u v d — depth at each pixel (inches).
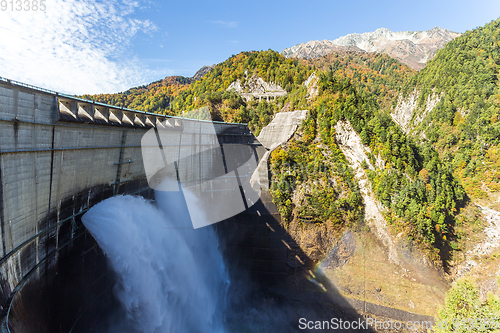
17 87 1015.0
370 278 2674.7
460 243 3329.2
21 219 1079.6
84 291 1517.0
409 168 3307.1
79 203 1475.1
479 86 5841.5
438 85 6747.1
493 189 4370.1
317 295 2527.1
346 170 3191.4
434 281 2716.5
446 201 3531.0
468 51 6939.0
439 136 5856.3
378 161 3270.2
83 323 1478.8
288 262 2706.7
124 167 1863.9
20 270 1085.1
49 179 1236.5
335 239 2819.9
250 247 2659.9
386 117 3548.2
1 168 969.5
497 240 3326.8
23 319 1027.3
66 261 1397.6
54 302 1305.4
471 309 1517.0
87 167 1510.8
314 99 3838.6
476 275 2977.4
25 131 1080.8
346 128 3469.5
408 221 2883.9
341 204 2928.2
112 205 1656.0
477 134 5241.1
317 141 3454.7
